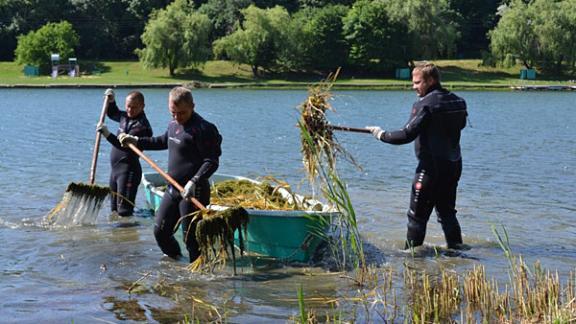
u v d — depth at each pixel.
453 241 8.90
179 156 7.97
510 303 6.75
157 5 99.94
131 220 10.38
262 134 24.47
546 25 82.75
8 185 13.19
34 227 9.85
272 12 83.06
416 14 86.00
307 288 7.32
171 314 6.52
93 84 67.88
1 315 6.44
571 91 71.00
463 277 7.53
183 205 7.93
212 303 6.84
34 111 35.84
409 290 7.19
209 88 71.12
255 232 8.52
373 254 8.66
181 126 7.96
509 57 84.00
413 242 8.76
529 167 16.80
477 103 49.84
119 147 10.09
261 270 7.99
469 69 87.94
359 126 30.05
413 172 15.58
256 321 6.35
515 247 9.03
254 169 15.72
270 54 83.50
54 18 95.69
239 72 84.19
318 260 8.37
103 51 96.25
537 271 7.53
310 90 8.50
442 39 86.88
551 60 85.50
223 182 10.16
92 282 7.47
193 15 80.38
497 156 19.06
